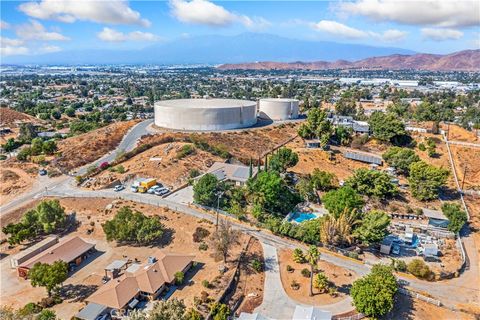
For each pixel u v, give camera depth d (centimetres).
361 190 11606
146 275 6788
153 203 10150
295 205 10894
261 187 10019
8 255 8144
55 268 6662
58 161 13525
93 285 7056
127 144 14975
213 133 15875
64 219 9212
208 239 8569
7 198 10850
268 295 6912
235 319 6091
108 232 8381
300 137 16688
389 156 13975
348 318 6316
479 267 8500
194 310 5916
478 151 15338
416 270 7825
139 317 5044
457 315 6712
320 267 7812
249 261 7875
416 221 10588
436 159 14912
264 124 18350
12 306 6425
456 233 9788
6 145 17238
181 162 12706
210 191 9944
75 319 5931
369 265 8062
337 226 8550
